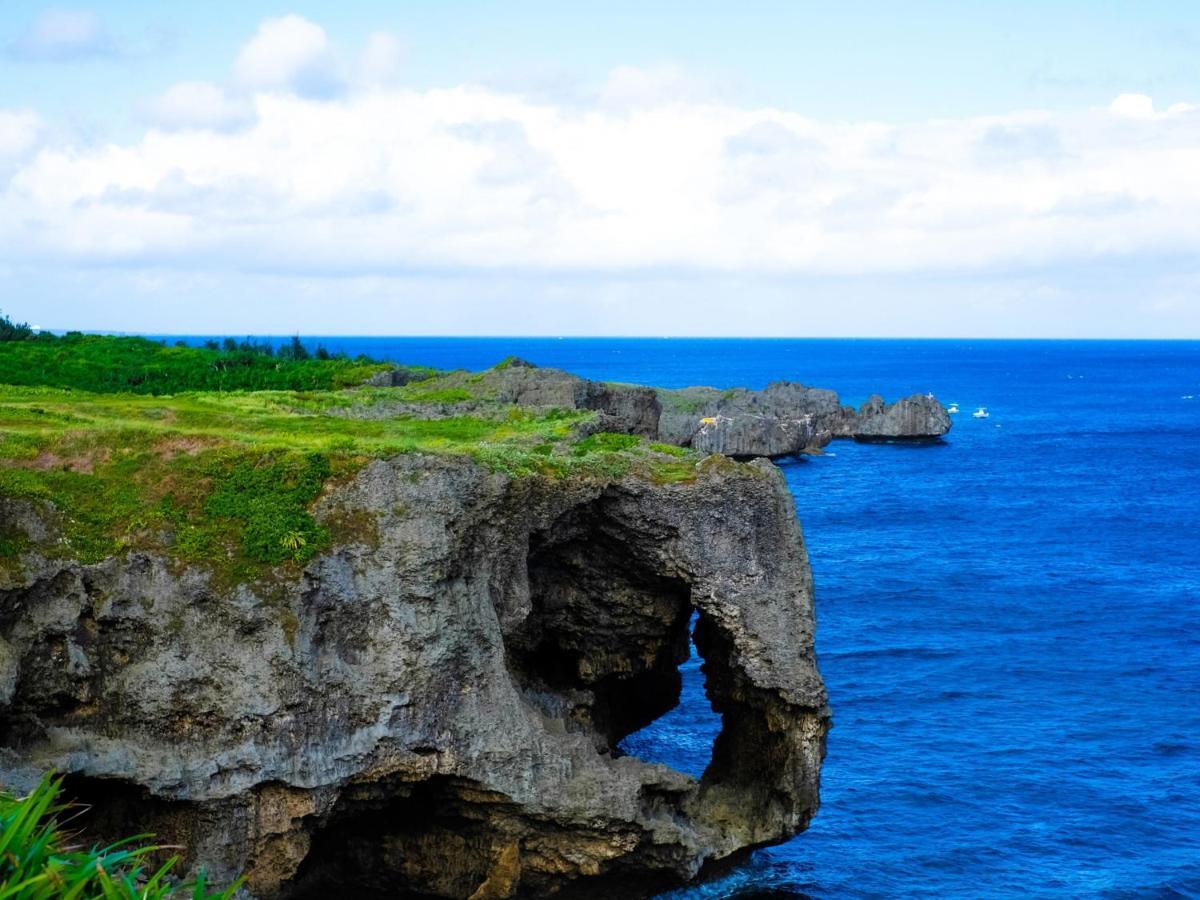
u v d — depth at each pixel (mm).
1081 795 47062
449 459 34062
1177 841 43406
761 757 39500
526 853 35000
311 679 31484
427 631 32625
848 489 123625
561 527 37281
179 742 30828
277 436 37719
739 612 37188
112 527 31719
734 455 138500
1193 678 61094
